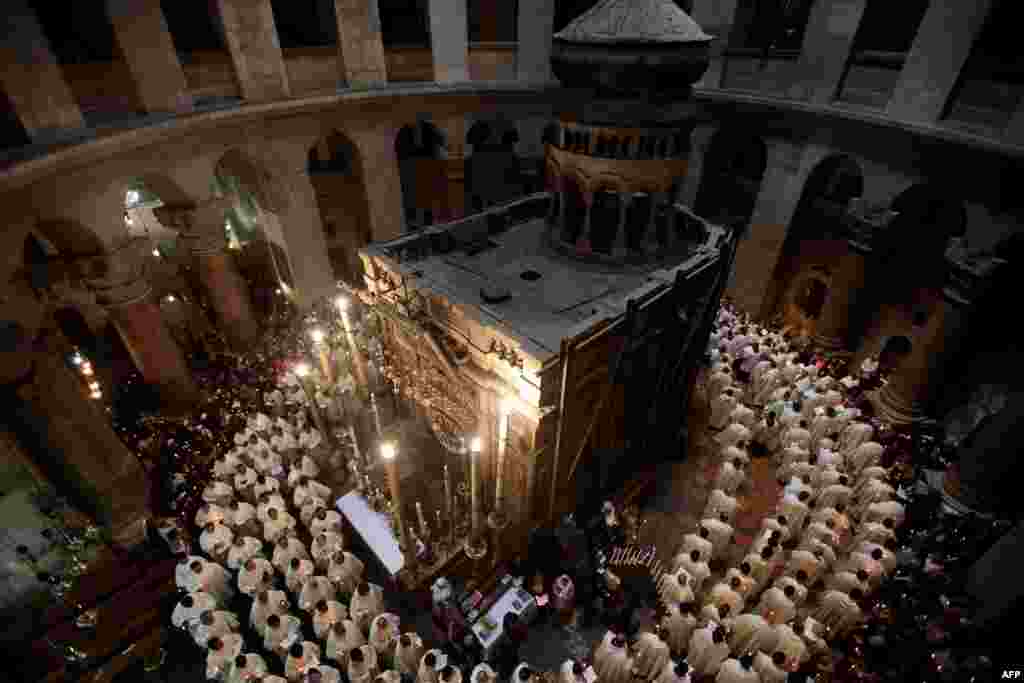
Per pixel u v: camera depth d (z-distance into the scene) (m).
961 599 11.82
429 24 18.44
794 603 11.12
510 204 16.34
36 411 11.37
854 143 17.34
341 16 17.11
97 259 13.86
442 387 13.34
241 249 23.50
